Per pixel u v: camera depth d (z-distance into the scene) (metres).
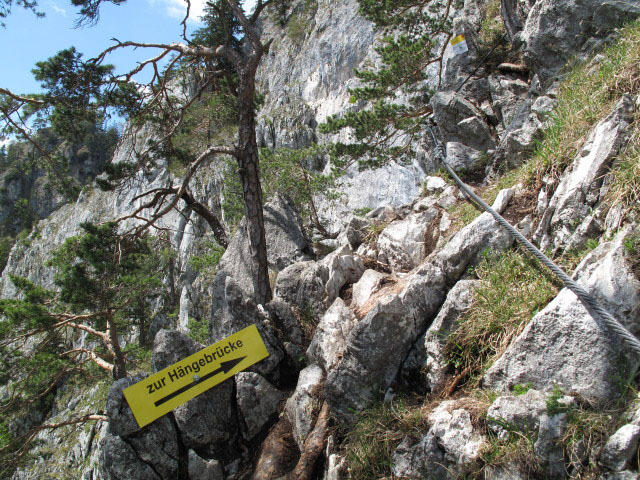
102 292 11.97
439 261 4.60
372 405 4.23
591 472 2.60
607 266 3.10
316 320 6.00
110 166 11.52
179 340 5.29
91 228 11.12
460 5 15.23
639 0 6.22
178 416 5.02
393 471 3.60
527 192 4.88
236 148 8.74
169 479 4.85
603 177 3.92
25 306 12.94
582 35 6.69
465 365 3.86
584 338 2.98
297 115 35.00
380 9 13.40
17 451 13.31
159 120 11.93
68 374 16.22
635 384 2.77
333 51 35.53
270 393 5.45
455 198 6.29
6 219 72.81
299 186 16.92
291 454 4.86
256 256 8.42
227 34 9.41
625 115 4.04
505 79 8.41
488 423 3.15
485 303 3.93
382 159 12.76
